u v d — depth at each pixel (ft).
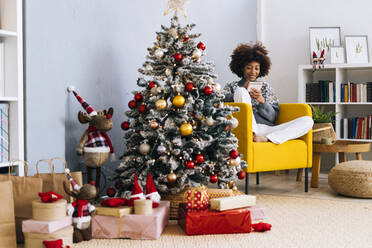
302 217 7.60
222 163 7.72
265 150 9.16
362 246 5.86
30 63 6.75
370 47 13.65
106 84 8.58
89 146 7.26
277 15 14.97
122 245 5.86
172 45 7.77
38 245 5.41
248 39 14.56
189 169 7.29
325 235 6.41
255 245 5.89
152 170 7.53
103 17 8.46
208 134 7.64
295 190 10.60
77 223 5.96
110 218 6.20
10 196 5.48
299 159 9.84
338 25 14.06
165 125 7.33
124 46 9.10
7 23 6.47
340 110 13.28
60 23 7.37
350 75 13.89
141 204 6.21
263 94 11.06
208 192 7.11
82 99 7.43
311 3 14.43
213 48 12.52
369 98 12.76
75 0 7.73
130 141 7.68
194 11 11.62
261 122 10.65
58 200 5.74
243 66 11.35
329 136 11.66
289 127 9.78
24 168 6.50
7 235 5.41
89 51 8.10
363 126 12.91
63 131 7.39
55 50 7.25
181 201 7.42
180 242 6.02
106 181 8.63
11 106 6.45
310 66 13.30
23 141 6.54
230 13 13.47
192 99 7.36
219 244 5.92
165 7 10.52
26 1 6.67
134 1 9.39
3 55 6.49
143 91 7.70
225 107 7.72
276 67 14.98
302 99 13.47
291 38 14.75
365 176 9.21
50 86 7.14
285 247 5.80
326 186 11.25
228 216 6.47
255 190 10.58
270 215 7.76
